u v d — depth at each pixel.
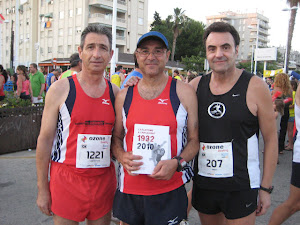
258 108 1.97
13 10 49.56
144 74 1.95
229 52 1.95
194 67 39.06
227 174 1.99
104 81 2.12
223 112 1.98
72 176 1.99
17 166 4.94
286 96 5.84
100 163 2.02
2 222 3.12
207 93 2.08
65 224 2.01
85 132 1.98
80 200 1.99
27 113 5.98
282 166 5.35
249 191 2.00
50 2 43.09
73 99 1.97
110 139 2.08
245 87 1.97
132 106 1.94
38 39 46.06
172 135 1.90
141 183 1.91
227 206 2.05
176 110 1.91
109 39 2.06
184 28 46.72
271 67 50.19
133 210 1.95
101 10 39.75
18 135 5.84
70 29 40.69
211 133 2.03
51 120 1.98
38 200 2.04
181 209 1.97
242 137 1.98
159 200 1.91
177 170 1.86
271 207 3.61
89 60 1.96
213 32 1.98
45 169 2.02
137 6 42.50
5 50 51.31
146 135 1.87
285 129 6.09
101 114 2.02
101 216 2.08
